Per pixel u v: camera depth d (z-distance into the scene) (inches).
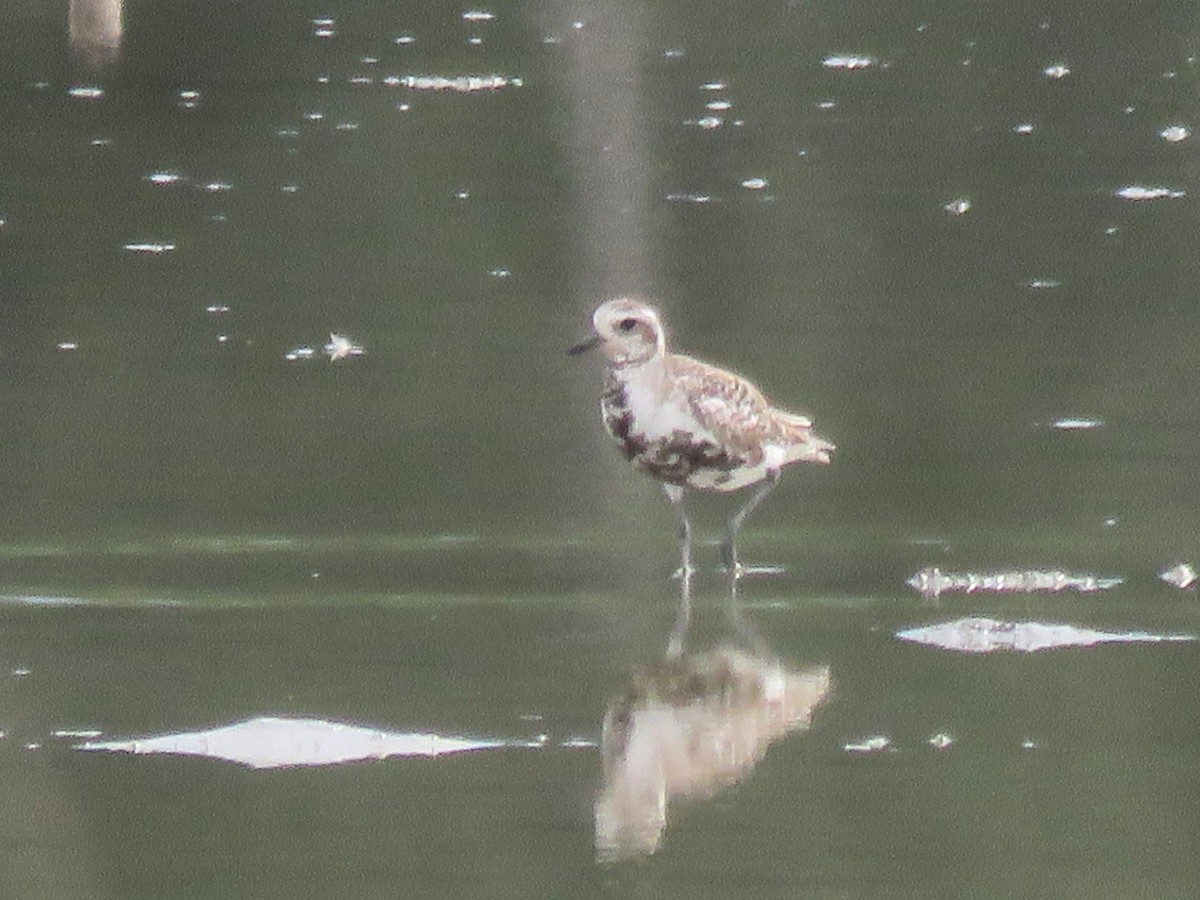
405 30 1127.0
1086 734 386.0
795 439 502.0
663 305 710.5
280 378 636.1
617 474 559.8
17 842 335.6
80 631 439.8
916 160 899.4
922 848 335.9
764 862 331.3
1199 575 480.1
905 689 410.6
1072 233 796.6
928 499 539.8
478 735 384.2
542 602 464.8
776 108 983.6
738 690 409.4
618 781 361.1
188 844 335.6
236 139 920.9
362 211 820.6
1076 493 542.3
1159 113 978.1
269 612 454.6
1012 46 1111.6
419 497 537.0
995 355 662.5
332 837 337.7
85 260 754.2
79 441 576.1
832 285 737.0
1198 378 640.4
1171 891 318.0
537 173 874.1
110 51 1063.6
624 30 1133.7
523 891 319.0
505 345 668.1
